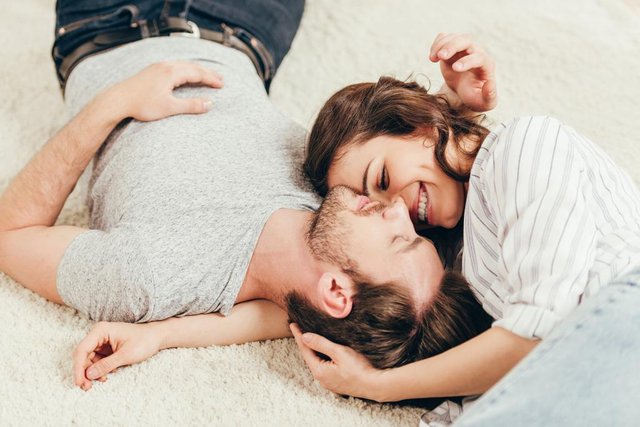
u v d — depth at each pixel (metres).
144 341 1.03
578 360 0.76
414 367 0.92
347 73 1.55
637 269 0.81
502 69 1.54
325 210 1.00
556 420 0.75
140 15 1.34
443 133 1.04
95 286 1.02
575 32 1.60
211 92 1.21
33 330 1.08
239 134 1.15
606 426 0.74
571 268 0.86
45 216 1.12
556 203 0.89
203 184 1.06
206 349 1.06
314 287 0.97
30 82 1.54
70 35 1.34
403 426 0.98
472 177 1.00
